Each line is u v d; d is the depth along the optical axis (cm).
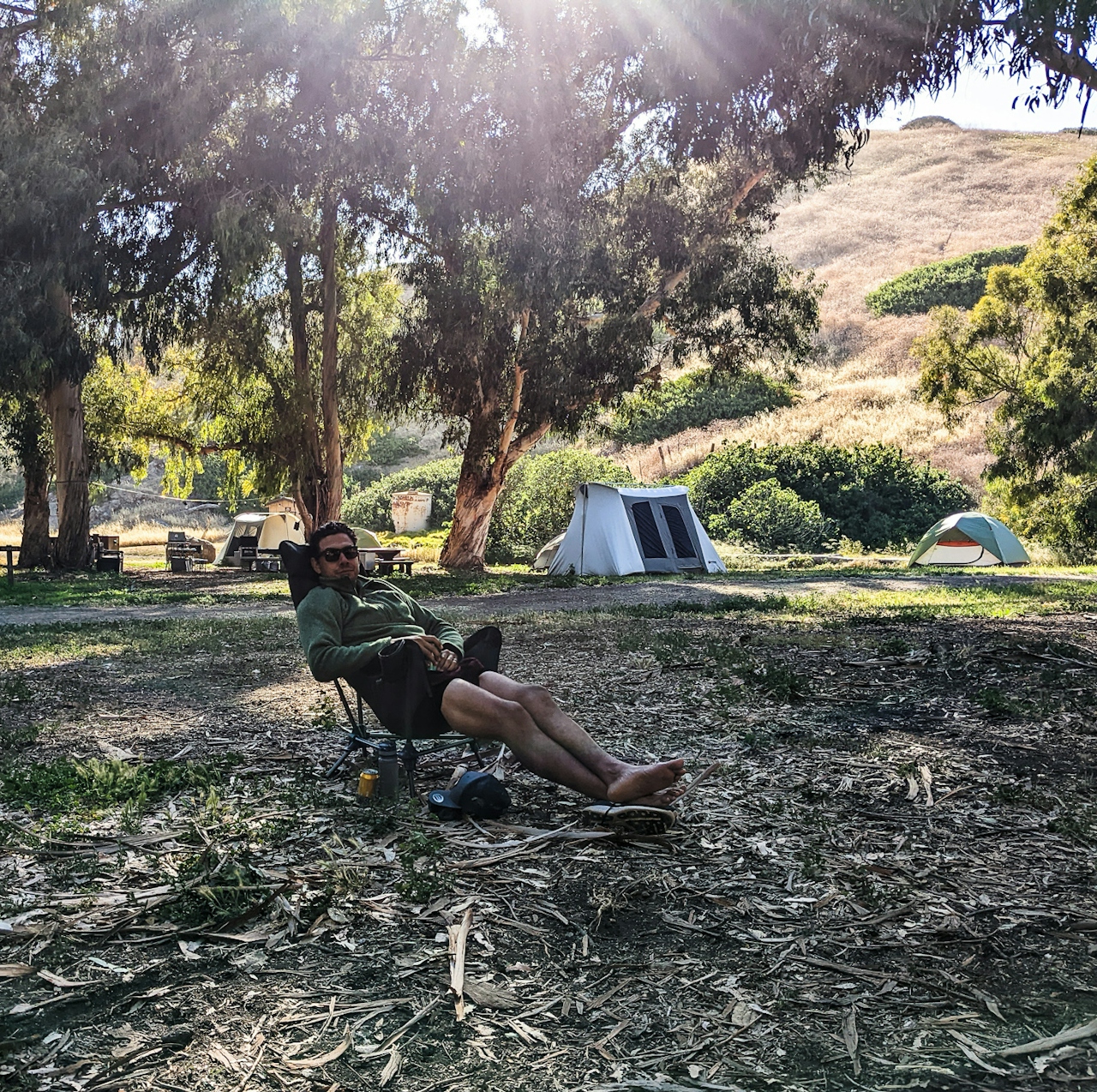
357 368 2794
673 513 2531
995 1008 254
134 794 435
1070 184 2812
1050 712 602
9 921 304
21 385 2122
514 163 2120
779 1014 253
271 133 2117
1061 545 3002
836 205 8600
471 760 494
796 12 911
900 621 1117
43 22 2083
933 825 398
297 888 330
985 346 2991
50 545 2944
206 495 5456
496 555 3238
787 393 5400
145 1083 221
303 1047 237
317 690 716
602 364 2509
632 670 771
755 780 461
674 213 2405
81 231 1992
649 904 321
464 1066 229
